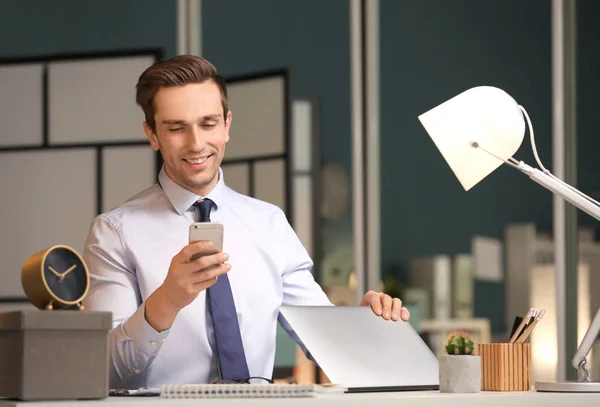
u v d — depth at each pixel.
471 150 2.14
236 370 2.13
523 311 5.11
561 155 4.86
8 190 5.20
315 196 5.29
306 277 2.41
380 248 5.28
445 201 5.32
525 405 1.76
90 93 5.13
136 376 1.91
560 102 4.86
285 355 5.01
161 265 2.17
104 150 5.09
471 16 5.38
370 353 2.00
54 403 1.45
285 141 5.11
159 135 2.12
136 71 5.08
